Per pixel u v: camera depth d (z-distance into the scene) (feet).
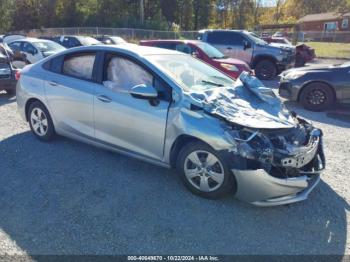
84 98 15.05
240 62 35.94
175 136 12.47
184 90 12.71
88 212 11.46
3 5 147.13
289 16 264.31
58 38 63.05
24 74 17.88
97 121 14.84
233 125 11.43
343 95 26.89
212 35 48.06
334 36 119.44
